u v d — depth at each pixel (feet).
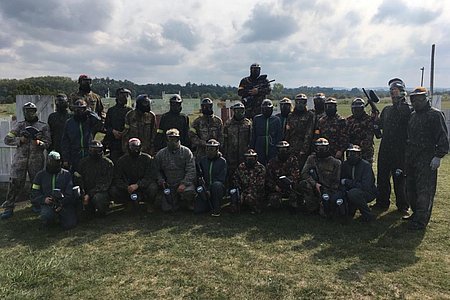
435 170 18.79
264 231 18.97
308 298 12.57
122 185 21.93
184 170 22.62
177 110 24.48
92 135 22.91
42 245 17.38
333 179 21.15
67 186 19.86
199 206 21.91
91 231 19.27
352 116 22.95
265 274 14.26
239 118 24.26
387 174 21.93
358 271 14.43
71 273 14.40
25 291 12.93
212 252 16.39
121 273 14.48
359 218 20.76
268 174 22.40
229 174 24.45
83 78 24.88
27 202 24.70
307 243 17.29
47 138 23.29
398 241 17.37
